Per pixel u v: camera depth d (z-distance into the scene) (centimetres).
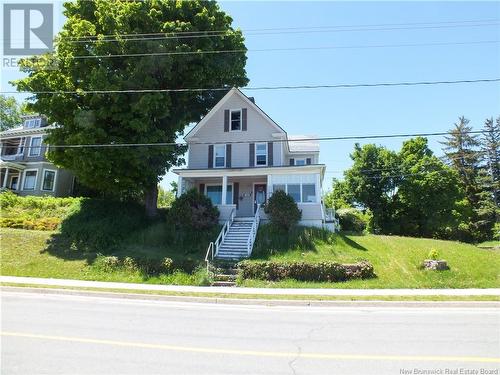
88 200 2856
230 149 3042
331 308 1222
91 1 2520
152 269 1884
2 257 1995
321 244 2166
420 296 1362
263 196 2942
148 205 2802
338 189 4850
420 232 4225
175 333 830
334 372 589
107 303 1249
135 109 2341
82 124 2275
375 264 1956
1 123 5959
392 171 4359
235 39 2998
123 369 587
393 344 756
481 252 2159
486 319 1027
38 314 1011
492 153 5281
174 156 2859
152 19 2533
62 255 2075
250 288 1595
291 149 3456
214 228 2375
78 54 2361
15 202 2875
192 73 2736
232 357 659
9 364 602
